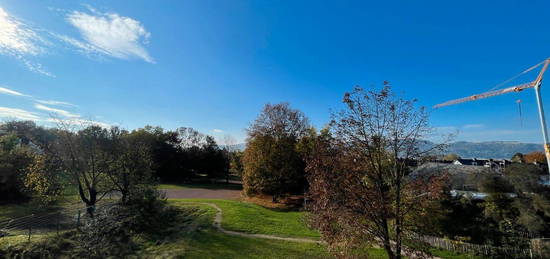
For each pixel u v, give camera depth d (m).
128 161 25.33
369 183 10.79
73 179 23.16
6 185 28.25
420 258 9.97
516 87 32.75
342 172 10.34
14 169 29.03
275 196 34.25
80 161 22.84
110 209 21.27
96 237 16.41
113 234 17.80
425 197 9.68
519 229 18.56
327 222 9.97
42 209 24.39
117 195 31.55
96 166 23.80
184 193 41.75
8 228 17.64
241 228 19.67
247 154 34.59
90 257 14.74
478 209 20.61
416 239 10.12
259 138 33.88
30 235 15.98
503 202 20.19
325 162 10.39
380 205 9.86
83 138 23.03
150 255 15.16
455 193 21.52
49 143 22.52
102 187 25.00
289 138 35.12
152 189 25.56
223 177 69.50
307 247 16.02
